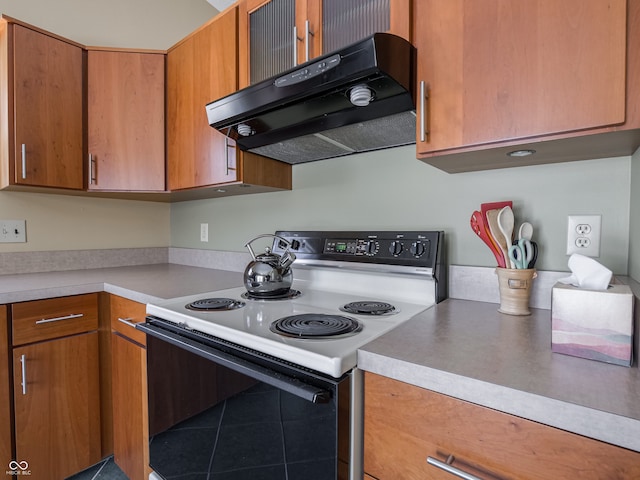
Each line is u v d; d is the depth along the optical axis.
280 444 0.73
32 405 1.33
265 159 1.53
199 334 0.93
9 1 1.66
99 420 1.53
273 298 1.21
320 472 0.66
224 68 1.45
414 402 0.62
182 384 0.96
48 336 1.37
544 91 0.74
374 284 1.27
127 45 2.04
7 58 1.46
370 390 0.68
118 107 1.71
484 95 0.81
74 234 1.94
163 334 1.00
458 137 0.85
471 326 0.86
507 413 0.53
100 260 2.02
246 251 1.86
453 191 1.19
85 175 1.69
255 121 1.19
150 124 1.73
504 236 0.98
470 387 0.56
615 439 0.45
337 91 0.96
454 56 0.85
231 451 0.82
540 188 1.04
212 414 0.87
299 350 0.71
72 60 1.64
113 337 1.50
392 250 1.21
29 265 1.77
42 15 1.75
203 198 2.07
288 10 1.22
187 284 1.50
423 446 0.61
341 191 1.48
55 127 1.58
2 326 1.26
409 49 0.92
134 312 1.36
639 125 0.66
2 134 1.50
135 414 1.37
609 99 0.68
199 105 1.57
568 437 0.48
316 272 1.43
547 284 1.01
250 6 1.34
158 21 2.16
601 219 0.95
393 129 1.16
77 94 1.66
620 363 0.60
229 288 1.41
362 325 0.87
